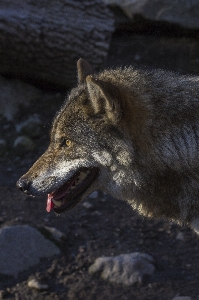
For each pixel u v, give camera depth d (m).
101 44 16.92
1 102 17.34
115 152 9.44
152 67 19.20
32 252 12.31
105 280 11.80
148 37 20.52
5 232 12.41
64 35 16.41
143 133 9.33
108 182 9.91
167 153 9.41
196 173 9.59
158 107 9.48
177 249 12.81
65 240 12.93
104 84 8.98
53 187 9.94
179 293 11.33
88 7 17.03
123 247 12.84
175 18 19.66
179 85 9.73
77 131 9.60
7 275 11.85
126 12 20.14
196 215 10.03
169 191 9.80
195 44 19.97
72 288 11.59
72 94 10.03
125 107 9.19
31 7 16.30
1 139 16.58
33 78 17.59
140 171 9.52
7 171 15.70
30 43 16.14
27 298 11.36
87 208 14.27
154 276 11.84
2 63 16.83
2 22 15.63
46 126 17.09
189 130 9.44
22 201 14.46
